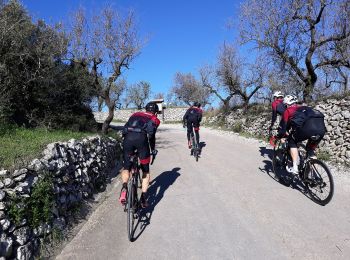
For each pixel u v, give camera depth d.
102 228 5.67
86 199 6.96
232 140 15.66
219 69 26.66
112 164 10.51
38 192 4.96
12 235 4.31
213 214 6.00
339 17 15.82
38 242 4.74
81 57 15.51
